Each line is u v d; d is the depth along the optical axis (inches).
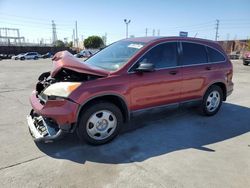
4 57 1833.2
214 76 209.6
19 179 119.7
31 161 136.2
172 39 187.0
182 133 179.2
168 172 126.7
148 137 170.9
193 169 130.0
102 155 144.0
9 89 346.9
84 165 132.8
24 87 366.0
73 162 135.7
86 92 143.6
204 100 209.2
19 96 297.3
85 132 149.7
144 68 155.7
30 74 565.6
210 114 218.2
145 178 121.3
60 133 143.7
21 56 1673.2
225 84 220.8
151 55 171.8
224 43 2390.5
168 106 184.5
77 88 142.7
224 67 218.1
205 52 207.0
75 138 165.3
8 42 2593.5
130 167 131.1
